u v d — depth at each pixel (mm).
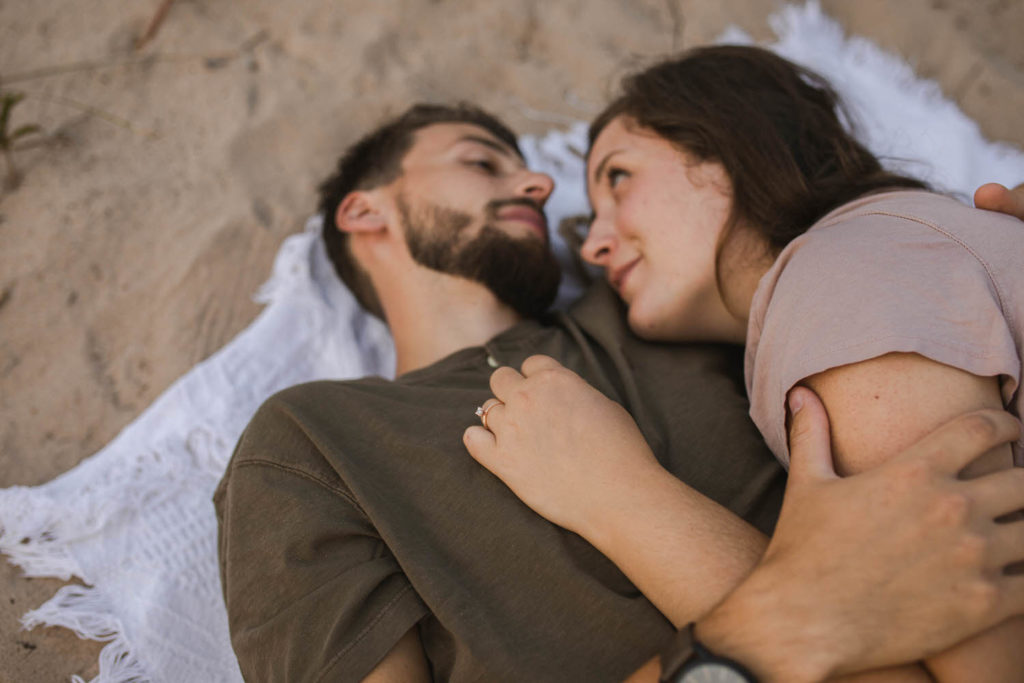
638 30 2635
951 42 2498
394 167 1850
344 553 1142
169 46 2506
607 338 1539
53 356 1885
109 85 2396
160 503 1592
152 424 1727
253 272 2064
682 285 1464
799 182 1441
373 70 2508
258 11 2623
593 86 2553
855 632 830
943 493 864
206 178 2234
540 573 1104
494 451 1161
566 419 1135
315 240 2092
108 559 1501
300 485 1208
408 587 1115
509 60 2594
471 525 1150
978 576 841
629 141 1610
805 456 977
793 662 826
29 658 1395
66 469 1698
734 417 1365
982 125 2373
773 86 1614
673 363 1504
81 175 2203
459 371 1468
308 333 1940
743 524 1001
